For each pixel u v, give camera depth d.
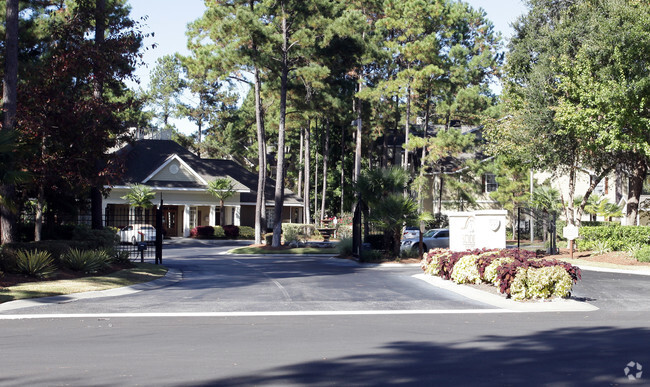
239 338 9.74
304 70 39.06
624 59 24.61
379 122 57.50
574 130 26.64
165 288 17.45
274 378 7.05
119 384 6.73
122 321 11.55
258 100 44.25
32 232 25.12
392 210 28.69
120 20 24.69
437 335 10.12
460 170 52.25
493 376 7.18
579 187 47.03
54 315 12.20
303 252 39.09
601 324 11.42
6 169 16.19
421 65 51.12
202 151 82.19
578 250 29.66
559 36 28.14
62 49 21.86
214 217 54.66
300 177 69.19
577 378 7.08
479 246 23.91
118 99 48.06
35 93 20.36
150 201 50.41
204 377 7.07
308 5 39.31
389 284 18.95
